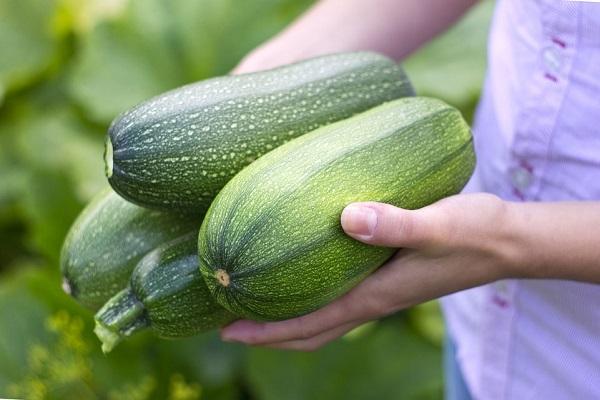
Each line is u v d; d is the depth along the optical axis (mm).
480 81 1160
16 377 1047
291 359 1041
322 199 519
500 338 693
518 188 650
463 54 1182
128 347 1068
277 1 1210
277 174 523
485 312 698
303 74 586
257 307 532
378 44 688
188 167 552
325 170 524
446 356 823
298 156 530
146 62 1214
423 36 699
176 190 557
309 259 518
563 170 617
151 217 595
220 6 1209
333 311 576
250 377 1046
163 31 1210
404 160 543
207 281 541
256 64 670
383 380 1029
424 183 548
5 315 1072
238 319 594
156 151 551
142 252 592
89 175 1149
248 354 1060
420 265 556
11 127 1326
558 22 587
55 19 1335
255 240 515
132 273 581
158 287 567
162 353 1093
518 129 628
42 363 1046
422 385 1021
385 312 584
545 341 663
